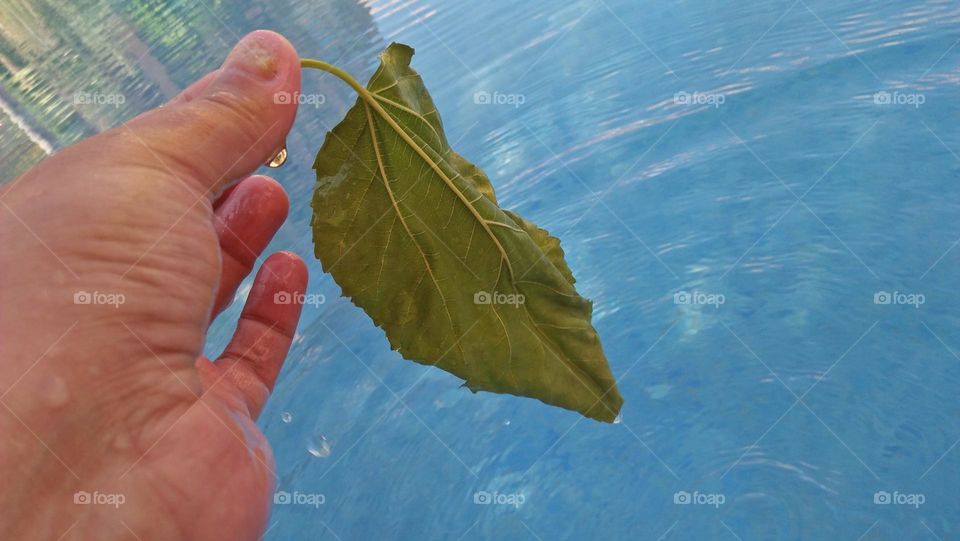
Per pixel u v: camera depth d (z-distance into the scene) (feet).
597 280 1.83
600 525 1.49
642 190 1.97
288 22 2.33
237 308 1.79
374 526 1.52
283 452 1.64
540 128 2.11
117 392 0.61
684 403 1.62
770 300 1.73
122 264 0.62
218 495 0.64
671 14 2.35
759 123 2.02
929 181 1.81
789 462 1.51
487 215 0.73
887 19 2.15
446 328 0.77
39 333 0.59
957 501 1.40
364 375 1.75
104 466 0.60
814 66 2.10
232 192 0.85
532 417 1.67
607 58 2.27
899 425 1.51
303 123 2.09
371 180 0.74
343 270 0.75
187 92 0.74
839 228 1.79
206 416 0.66
